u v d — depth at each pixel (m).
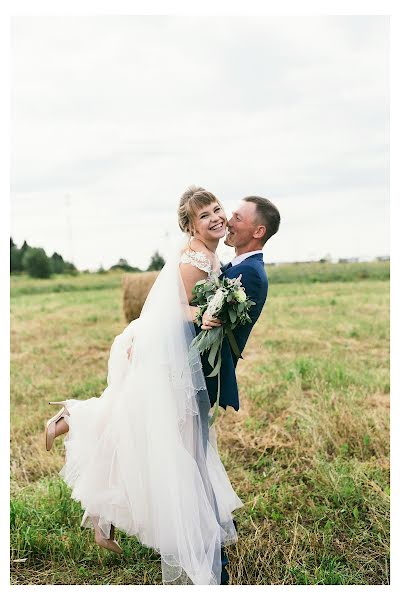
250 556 3.55
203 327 3.21
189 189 3.43
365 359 7.50
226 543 3.51
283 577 3.44
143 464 3.24
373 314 10.53
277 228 3.50
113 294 14.60
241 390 6.30
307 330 9.32
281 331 9.27
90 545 3.69
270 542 3.65
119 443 3.28
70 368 7.59
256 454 4.88
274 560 3.52
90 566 3.57
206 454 3.54
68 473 3.49
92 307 12.38
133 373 3.36
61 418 3.60
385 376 6.67
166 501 3.15
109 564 3.58
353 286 13.85
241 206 3.47
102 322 10.73
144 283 10.32
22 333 9.78
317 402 5.68
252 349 8.20
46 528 3.81
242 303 3.07
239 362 7.49
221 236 3.34
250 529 3.82
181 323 3.30
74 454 3.46
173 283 3.34
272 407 5.74
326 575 3.38
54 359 8.05
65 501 4.00
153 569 3.51
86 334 9.61
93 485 3.35
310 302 11.96
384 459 4.67
